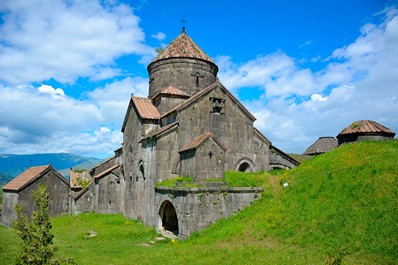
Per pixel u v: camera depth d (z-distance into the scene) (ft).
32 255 29.99
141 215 88.22
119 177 108.78
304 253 43.19
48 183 109.19
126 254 55.42
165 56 101.50
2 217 111.45
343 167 65.57
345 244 42.65
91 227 85.10
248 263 42.14
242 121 88.74
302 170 73.87
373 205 49.16
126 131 103.09
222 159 71.67
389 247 38.86
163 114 90.79
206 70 102.37
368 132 99.45
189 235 60.90
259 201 68.44
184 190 62.85
